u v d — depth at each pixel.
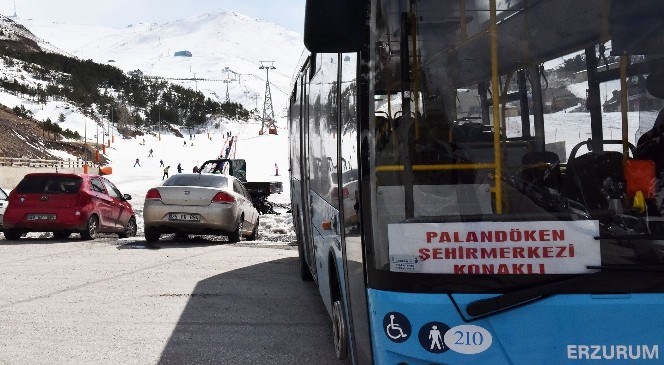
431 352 3.42
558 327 3.36
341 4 3.67
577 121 3.60
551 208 3.50
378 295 3.56
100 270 11.12
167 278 10.30
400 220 3.58
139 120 199.12
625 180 3.50
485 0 3.71
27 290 9.18
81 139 139.38
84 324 7.16
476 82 3.68
